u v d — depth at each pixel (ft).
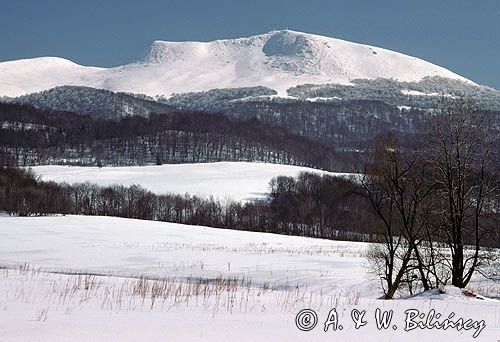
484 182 130.62
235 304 69.10
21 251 250.16
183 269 181.88
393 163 126.52
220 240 352.28
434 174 130.00
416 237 130.82
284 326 54.19
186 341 46.29
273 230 565.53
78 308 63.46
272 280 156.87
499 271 142.72
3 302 67.31
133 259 215.51
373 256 161.17
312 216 538.06
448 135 131.44
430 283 129.49
